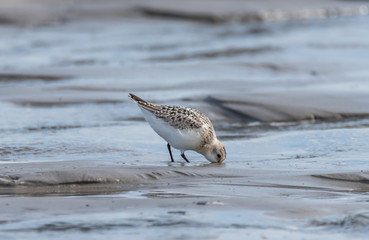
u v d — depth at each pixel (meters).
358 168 10.23
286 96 17.02
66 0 42.53
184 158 11.43
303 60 24.48
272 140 12.87
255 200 8.28
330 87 18.92
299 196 8.58
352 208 7.90
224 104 16.12
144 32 34.91
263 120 15.11
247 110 15.63
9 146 12.12
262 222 7.32
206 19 38.69
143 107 11.51
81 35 33.47
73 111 15.92
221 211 7.74
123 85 19.39
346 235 6.91
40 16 37.25
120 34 34.06
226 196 8.53
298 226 7.20
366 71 22.19
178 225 7.18
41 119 14.99
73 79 20.91
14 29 34.97
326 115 15.41
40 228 7.08
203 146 11.13
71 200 8.30
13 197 8.48
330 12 42.81
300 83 19.86
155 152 12.05
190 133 11.02
